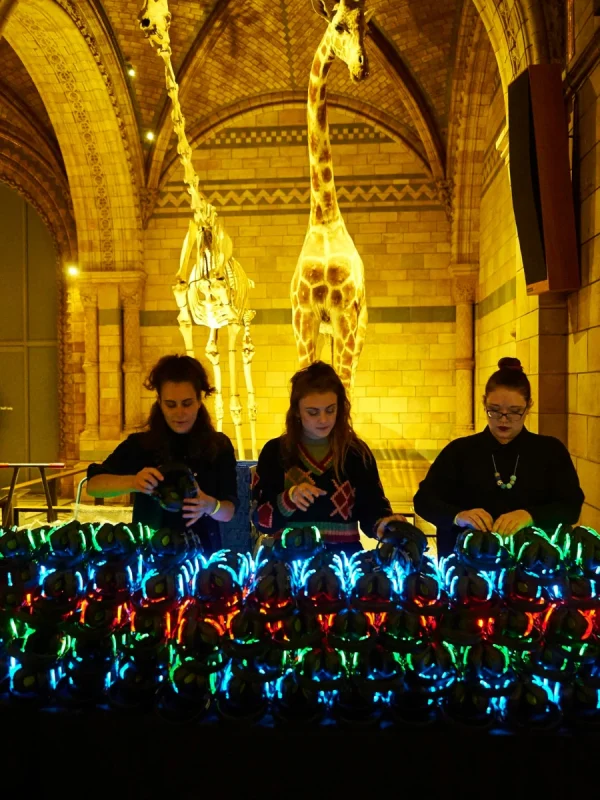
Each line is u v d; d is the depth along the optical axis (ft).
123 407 33.35
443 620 4.87
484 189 29.96
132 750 4.93
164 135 31.78
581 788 4.74
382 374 33.14
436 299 32.81
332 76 30.91
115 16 26.86
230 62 30.04
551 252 13.51
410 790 4.80
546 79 13.51
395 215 32.76
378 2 26.04
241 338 33.37
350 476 6.90
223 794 4.87
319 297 19.16
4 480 35.65
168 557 5.39
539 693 4.80
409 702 4.84
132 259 32.58
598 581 4.92
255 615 4.87
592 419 13.04
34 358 35.60
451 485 7.43
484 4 16.22
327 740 4.80
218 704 4.98
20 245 35.35
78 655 5.08
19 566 5.22
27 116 31.81
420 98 30.12
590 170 12.92
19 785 5.01
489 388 7.07
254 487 7.07
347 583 5.27
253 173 33.24
